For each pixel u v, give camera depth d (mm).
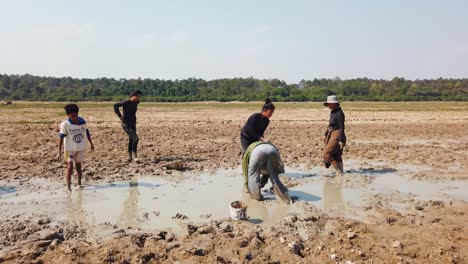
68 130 8805
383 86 113625
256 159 8359
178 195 8836
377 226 7031
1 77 128375
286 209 7957
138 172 10859
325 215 7590
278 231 6730
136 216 7477
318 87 106188
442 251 5895
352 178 10398
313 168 11586
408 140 17781
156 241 6242
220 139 17531
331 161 10656
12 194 8680
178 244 6141
